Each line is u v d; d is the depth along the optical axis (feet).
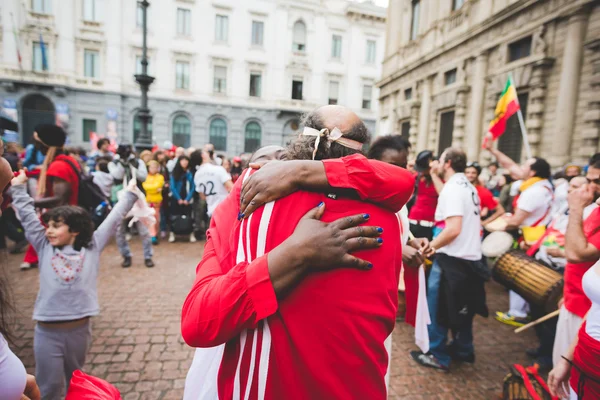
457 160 9.84
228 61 85.40
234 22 85.05
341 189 3.01
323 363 2.77
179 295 14.16
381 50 96.48
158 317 12.14
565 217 11.32
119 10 76.84
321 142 3.33
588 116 22.84
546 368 10.08
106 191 20.30
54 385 7.00
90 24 75.25
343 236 2.81
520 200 13.09
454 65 35.70
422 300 7.26
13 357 2.97
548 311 9.98
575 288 6.86
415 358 10.27
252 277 2.74
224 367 3.21
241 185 3.70
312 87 91.97
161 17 80.33
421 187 13.73
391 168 3.15
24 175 7.16
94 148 55.52
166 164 28.07
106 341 10.46
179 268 17.74
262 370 2.87
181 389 8.48
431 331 9.91
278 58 88.38
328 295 2.78
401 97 47.70
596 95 22.50
